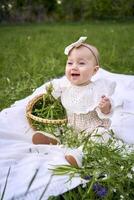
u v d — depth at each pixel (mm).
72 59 4070
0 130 3990
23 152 3721
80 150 3578
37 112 4238
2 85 6500
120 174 3324
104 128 3990
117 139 3914
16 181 3293
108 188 3207
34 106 4305
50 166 3424
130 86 5109
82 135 3957
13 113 4281
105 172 3344
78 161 3494
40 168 3400
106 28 18578
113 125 4000
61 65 7809
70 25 23812
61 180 3246
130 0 29312
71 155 3498
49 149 3730
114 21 27750
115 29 17375
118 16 29969
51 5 35594
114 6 29812
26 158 3586
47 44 11070
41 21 33625
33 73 6996
